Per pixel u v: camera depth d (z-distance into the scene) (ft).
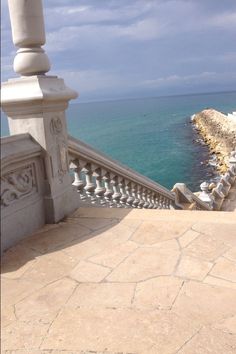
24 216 12.69
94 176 18.30
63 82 13.74
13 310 8.69
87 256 11.27
